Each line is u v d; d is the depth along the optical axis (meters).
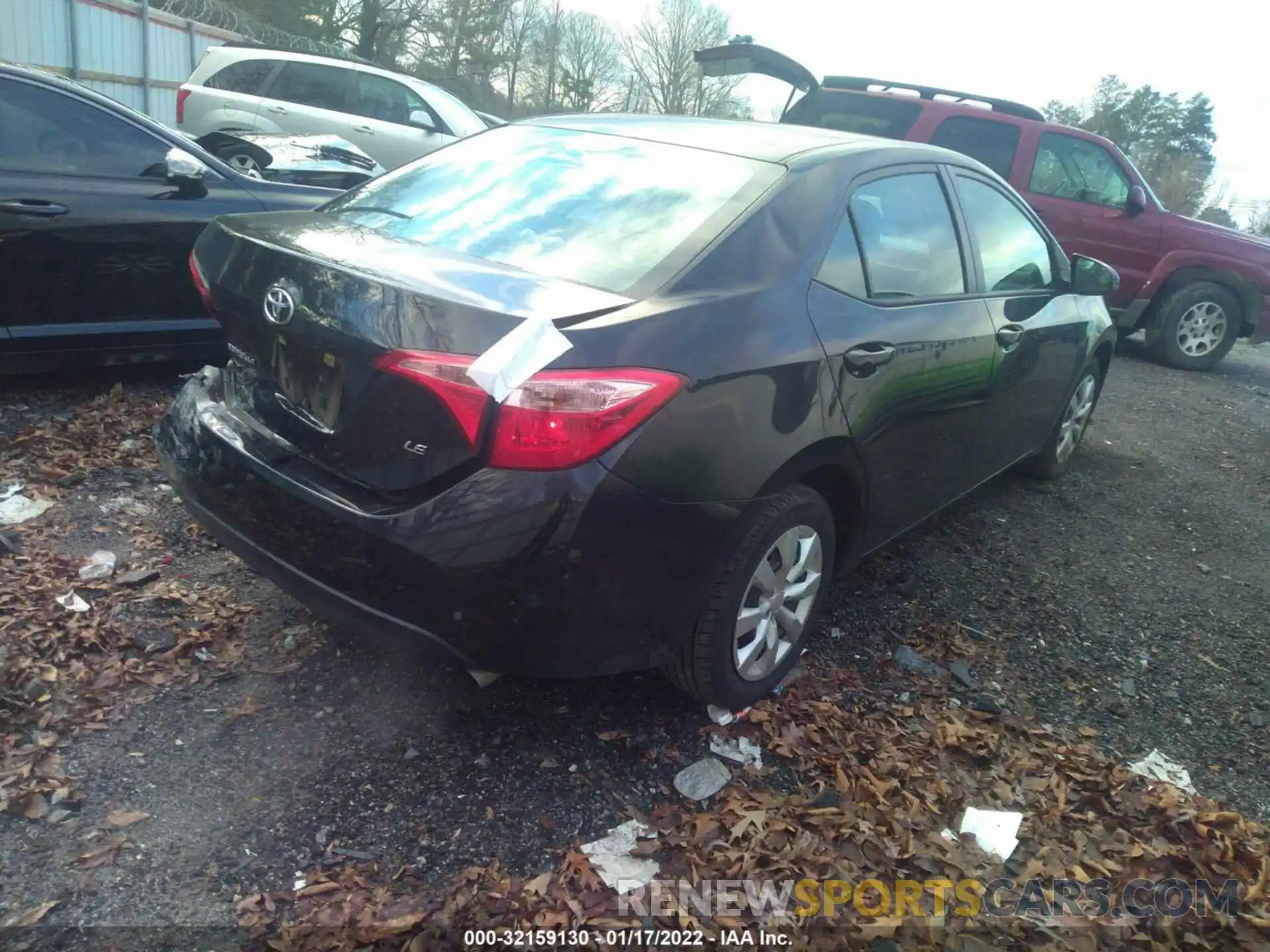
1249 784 3.15
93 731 2.77
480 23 37.66
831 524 3.20
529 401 2.31
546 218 3.04
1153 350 10.00
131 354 4.97
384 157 11.32
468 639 2.50
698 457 2.57
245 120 11.25
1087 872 2.66
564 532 2.38
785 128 3.70
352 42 34.94
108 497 4.05
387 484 2.49
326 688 3.06
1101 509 5.37
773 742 2.98
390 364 2.38
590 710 3.08
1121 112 60.41
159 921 2.23
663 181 3.14
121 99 14.69
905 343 3.30
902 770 2.92
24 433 4.48
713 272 2.78
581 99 48.22
